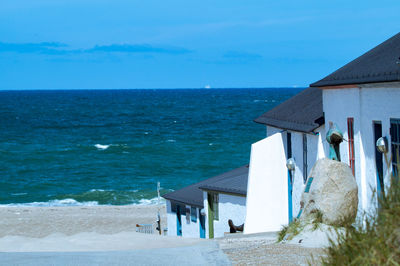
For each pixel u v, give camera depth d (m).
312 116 22.20
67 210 53.09
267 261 10.57
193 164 87.31
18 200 64.50
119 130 142.38
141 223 46.09
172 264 10.90
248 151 99.31
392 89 15.48
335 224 13.02
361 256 7.34
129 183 73.25
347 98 18.33
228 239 18.86
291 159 22.89
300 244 12.55
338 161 13.73
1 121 172.00
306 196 13.69
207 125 154.12
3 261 11.71
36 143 115.50
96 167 86.12
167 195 38.31
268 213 23.64
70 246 16.41
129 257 11.91
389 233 7.24
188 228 36.62
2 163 90.38
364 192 17.44
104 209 53.31
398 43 17.88
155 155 96.94
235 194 29.53
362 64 18.58
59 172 82.31
